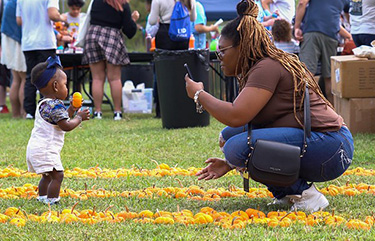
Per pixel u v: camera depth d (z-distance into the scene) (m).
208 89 14.50
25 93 17.67
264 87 6.16
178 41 14.97
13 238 5.38
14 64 17.88
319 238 5.34
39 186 7.12
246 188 6.34
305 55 15.41
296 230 5.61
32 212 6.55
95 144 12.31
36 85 6.88
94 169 9.46
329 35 15.33
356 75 12.64
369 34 13.62
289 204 6.73
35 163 6.74
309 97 6.32
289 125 6.31
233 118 6.18
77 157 10.77
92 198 7.25
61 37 18.83
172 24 14.83
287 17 18.66
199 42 17.97
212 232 5.55
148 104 19.64
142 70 21.67
